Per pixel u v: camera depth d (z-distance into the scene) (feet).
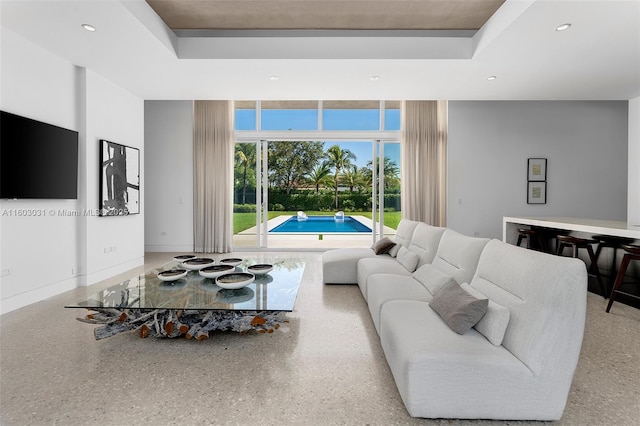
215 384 6.47
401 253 12.89
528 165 22.27
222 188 22.21
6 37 10.37
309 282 14.30
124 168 15.96
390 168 22.76
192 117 22.35
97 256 14.21
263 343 8.29
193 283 9.73
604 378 6.77
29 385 6.40
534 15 9.50
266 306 7.76
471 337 5.88
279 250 22.65
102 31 10.68
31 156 10.97
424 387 5.19
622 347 8.19
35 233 11.40
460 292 6.81
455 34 13.19
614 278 11.69
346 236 25.25
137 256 17.29
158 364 7.24
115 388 6.32
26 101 11.05
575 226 12.17
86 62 13.04
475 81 15.38
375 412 5.63
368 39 13.12
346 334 8.82
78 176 13.42
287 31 13.21
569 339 5.12
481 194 22.26
